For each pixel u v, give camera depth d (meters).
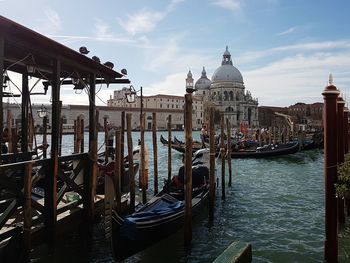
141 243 7.77
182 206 9.11
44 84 11.01
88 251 8.04
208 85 145.12
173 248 8.42
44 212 7.41
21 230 6.82
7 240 6.56
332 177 6.57
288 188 16.14
